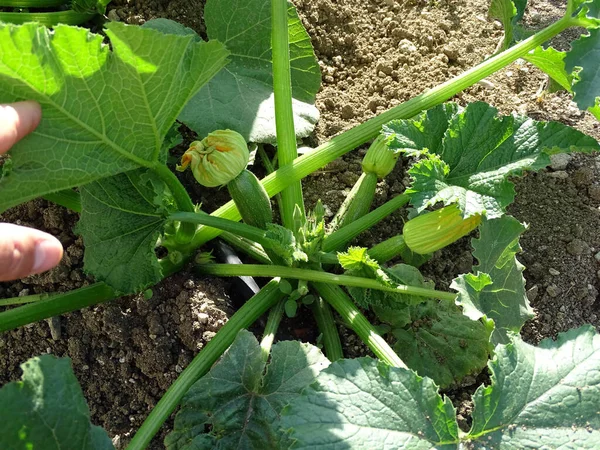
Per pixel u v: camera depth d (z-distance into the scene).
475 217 0.31
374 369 0.25
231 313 0.34
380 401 0.25
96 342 0.35
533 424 0.25
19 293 0.37
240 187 0.32
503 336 0.31
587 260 0.38
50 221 0.37
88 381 0.35
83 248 0.37
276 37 0.33
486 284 0.30
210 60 0.27
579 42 0.30
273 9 0.33
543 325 0.36
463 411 0.34
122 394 0.34
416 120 0.34
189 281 0.34
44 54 0.23
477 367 0.34
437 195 0.29
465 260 0.38
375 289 0.32
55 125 0.25
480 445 0.25
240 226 0.31
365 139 0.34
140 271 0.31
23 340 0.36
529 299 0.37
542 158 0.30
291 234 0.30
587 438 0.25
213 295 0.34
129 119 0.27
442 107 0.33
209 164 0.31
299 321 0.36
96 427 0.24
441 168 0.30
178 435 0.29
